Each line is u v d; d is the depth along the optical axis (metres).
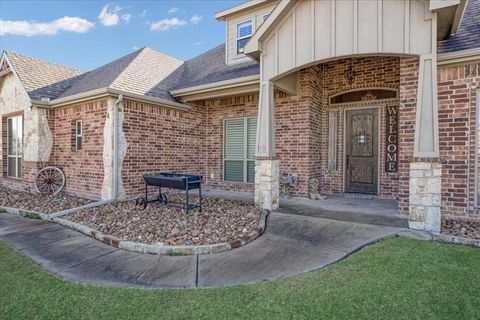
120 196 7.70
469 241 4.28
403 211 5.85
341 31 5.34
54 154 9.50
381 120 7.85
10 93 10.52
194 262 4.03
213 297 3.03
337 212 6.09
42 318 2.68
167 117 8.96
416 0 4.84
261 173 6.46
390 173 7.71
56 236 5.29
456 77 5.45
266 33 6.16
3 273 3.69
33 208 7.28
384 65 7.66
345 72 8.21
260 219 5.67
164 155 8.86
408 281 3.22
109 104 7.64
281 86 6.98
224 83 8.04
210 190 9.77
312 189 7.88
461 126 5.44
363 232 4.83
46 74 10.65
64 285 3.34
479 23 6.25
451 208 5.55
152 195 8.49
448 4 4.48
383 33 5.06
